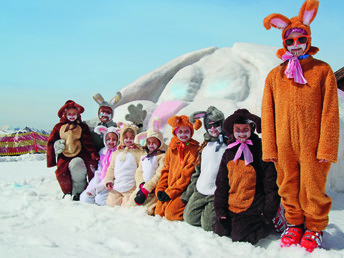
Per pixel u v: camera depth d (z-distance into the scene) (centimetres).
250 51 639
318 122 270
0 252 288
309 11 272
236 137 319
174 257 269
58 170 505
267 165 306
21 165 1171
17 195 518
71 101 519
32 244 306
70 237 326
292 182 283
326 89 267
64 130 509
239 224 301
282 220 321
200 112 377
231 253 276
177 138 409
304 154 271
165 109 602
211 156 359
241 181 312
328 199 274
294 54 281
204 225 336
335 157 259
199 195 356
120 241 304
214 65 674
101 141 546
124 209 425
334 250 275
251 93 597
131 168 456
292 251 269
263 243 302
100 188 468
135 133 478
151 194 420
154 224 357
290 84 279
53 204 448
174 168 399
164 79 718
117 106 684
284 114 279
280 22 286
